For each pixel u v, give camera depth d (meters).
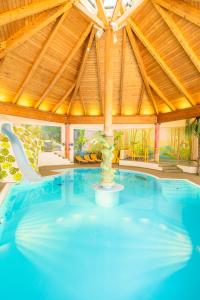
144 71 10.48
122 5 7.48
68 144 14.23
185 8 6.29
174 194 7.19
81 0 6.58
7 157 7.78
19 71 9.34
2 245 3.86
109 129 6.96
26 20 7.03
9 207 5.95
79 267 3.20
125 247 3.81
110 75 6.86
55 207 5.97
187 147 14.65
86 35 8.88
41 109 12.41
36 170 9.09
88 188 8.06
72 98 12.73
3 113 10.33
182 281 2.88
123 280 2.91
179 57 8.67
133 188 7.95
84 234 4.34
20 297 2.58
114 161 14.91
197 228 4.61
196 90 9.63
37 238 4.17
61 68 10.02
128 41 9.35
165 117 12.35
